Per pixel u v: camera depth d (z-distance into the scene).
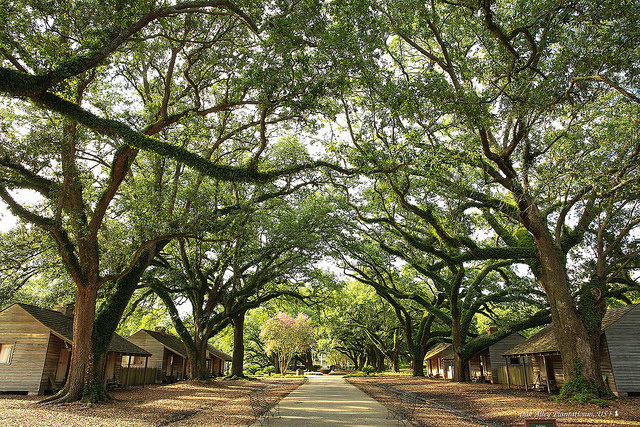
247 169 13.74
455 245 17.98
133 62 17.05
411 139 14.15
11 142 12.99
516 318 27.30
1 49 11.40
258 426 10.46
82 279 14.55
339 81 11.91
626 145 13.73
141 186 16.52
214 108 15.79
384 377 38.56
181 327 26.23
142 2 11.44
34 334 18.92
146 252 17.58
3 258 14.90
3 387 18.11
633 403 13.78
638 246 17.48
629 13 10.27
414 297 30.11
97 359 15.25
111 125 11.66
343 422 11.15
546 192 13.95
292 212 25.77
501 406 14.23
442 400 17.33
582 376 14.60
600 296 16.00
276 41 11.46
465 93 13.95
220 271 26.80
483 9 12.05
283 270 27.05
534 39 12.63
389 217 20.19
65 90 12.32
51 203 14.50
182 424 10.77
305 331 43.41
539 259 16.97
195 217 17.27
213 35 15.55
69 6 11.63
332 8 11.23
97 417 11.45
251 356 63.34
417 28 14.66
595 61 11.45
